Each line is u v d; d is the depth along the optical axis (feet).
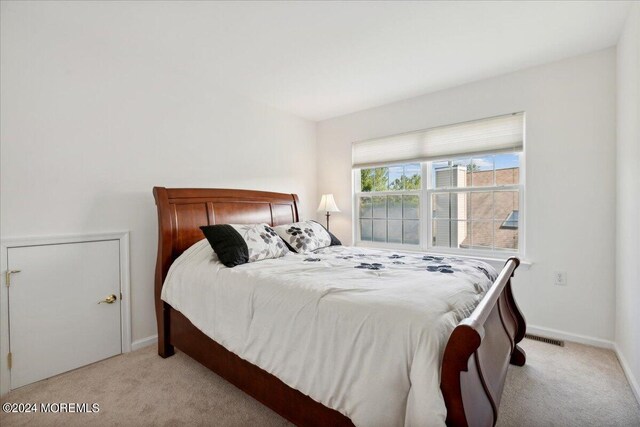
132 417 5.32
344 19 6.49
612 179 7.61
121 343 7.67
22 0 5.86
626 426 5.05
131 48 7.72
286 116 12.49
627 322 6.50
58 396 5.90
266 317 5.19
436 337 3.51
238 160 10.61
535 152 8.61
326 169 13.62
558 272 8.33
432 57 8.12
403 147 11.28
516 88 8.89
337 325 4.23
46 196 6.56
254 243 7.56
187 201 8.36
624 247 6.73
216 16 6.39
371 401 3.69
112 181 7.59
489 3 5.98
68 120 6.88
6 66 6.06
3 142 6.03
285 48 7.68
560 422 5.15
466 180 10.16
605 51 7.67
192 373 6.77
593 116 7.83
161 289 7.52
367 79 9.46
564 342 8.09
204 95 9.58
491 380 4.32
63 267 6.76
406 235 11.57
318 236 9.57
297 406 4.72
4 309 6.00
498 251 9.53
